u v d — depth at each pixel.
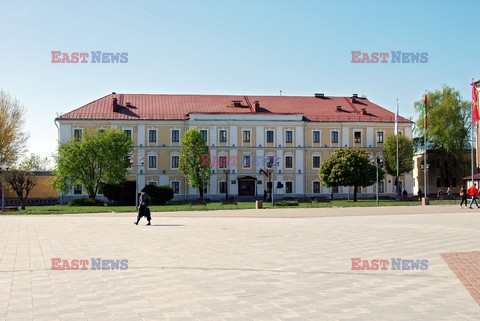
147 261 15.88
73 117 74.75
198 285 12.24
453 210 43.84
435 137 80.19
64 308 10.14
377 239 21.67
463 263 15.12
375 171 67.06
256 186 78.88
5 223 33.16
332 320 9.12
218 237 22.98
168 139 77.56
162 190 61.47
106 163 63.44
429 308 9.91
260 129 79.25
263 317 9.34
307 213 41.97
